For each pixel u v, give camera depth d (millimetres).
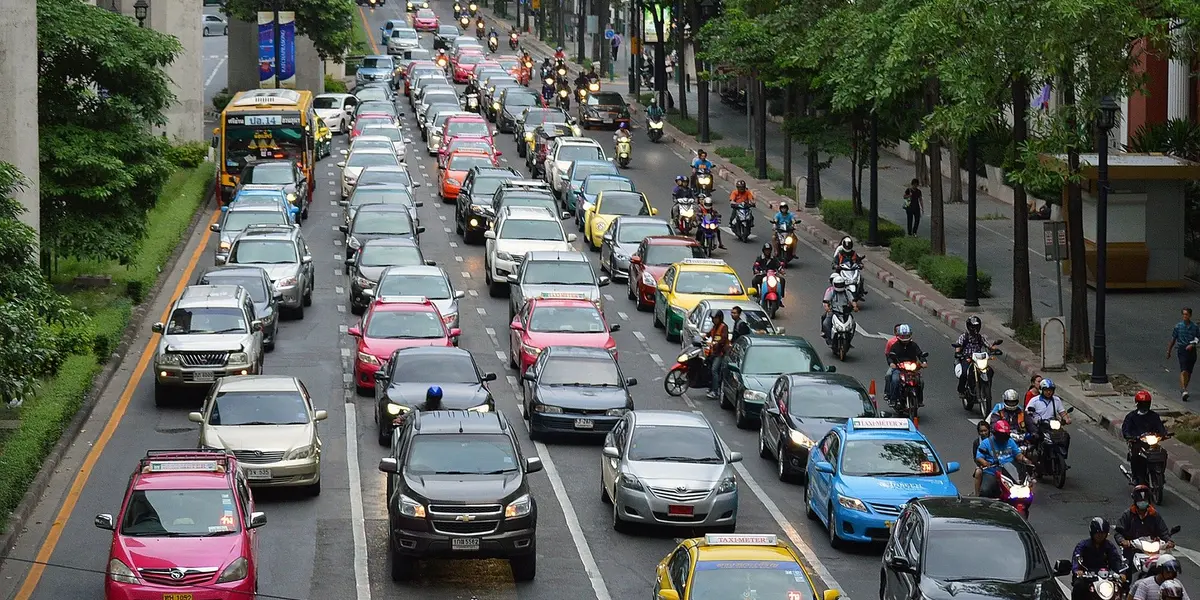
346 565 26406
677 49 98500
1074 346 42500
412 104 104938
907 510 24250
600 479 32281
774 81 65938
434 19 158375
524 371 40156
